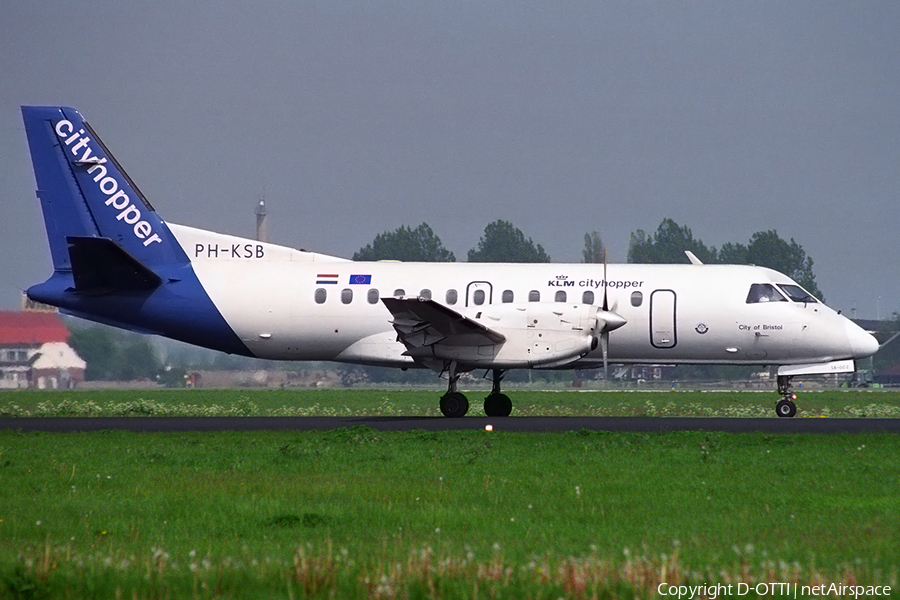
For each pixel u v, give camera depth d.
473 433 79.19
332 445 73.75
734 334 104.44
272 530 43.50
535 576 32.41
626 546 39.22
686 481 57.03
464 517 46.19
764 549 38.81
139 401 159.12
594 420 95.06
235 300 106.50
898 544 39.44
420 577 32.09
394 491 53.81
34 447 73.69
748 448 71.31
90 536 42.41
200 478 58.78
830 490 53.78
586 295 104.06
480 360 94.94
